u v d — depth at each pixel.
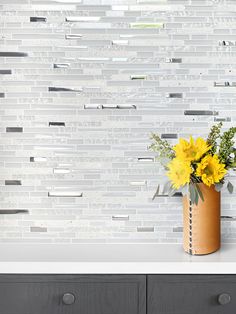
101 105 1.66
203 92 1.66
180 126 1.67
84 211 1.68
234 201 1.67
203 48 1.65
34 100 1.66
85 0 1.65
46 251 1.55
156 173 1.67
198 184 1.45
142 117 1.67
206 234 1.48
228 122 1.66
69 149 1.67
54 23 1.65
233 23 1.65
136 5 1.65
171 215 1.68
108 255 1.49
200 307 1.40
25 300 1.41
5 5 1.65
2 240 1.68
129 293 1.40
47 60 1.66
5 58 1.66
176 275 1.40
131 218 1.68
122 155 1.67
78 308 1.41
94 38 1.66
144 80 1.66
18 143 1.67
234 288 1.39
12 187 1.68
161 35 1.65
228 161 1.51
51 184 1.68
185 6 1.65
